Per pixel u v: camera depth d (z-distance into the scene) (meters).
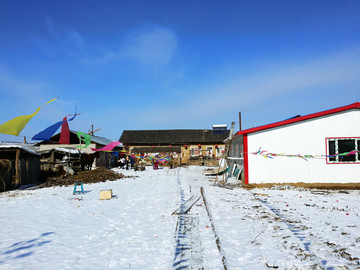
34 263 4.81
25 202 11.05
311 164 14.16
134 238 6.00
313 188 13.35
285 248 5.18
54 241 5.96
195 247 5.39
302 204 9.43
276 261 4.58
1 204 10.68
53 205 10.20
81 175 20.33
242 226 6.74
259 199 10.45
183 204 9.56
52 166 22.58
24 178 18.05
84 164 24.23
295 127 14.35
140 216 8.03
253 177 14.38
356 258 4.51
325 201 9.98
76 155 23.89
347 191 12.33
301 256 4.73
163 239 5.88
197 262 4.66
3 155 18.77
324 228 6.38
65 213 8.73
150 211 8.69
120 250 5.32
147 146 45.19
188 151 44.44
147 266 4.56
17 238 6.21
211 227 6.63
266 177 14.32
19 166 17.41
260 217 7.56
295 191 12.48
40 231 6.73
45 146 29.94
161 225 6.99
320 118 14.28
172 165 32.50
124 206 9.66
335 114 14.24
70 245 5.70
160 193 12.58
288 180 14.22
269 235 5.98
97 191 14.14
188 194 12.12
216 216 7.79
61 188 16.06
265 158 14.39
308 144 14.24
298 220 7.16
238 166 18.12
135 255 5.04
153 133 47.81
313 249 5.06
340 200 10.20
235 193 12.08
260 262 4.60
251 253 5.01
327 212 8.12
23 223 7.54
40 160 21.75
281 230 6.30
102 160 31.89
